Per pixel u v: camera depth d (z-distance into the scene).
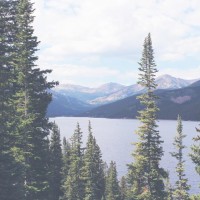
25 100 29.27
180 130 44.25
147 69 39.69
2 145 23.97
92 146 58.44
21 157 27.91
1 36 24.72
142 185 39.97
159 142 39.31
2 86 24.19
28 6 28.94
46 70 29.80
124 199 67.69
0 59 23.84
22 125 27.83
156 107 39.00
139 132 39.25
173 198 52.06
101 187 65.19
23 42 28.75
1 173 23.38
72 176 58.47
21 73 28.39
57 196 60.47
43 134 30.14
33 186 29.59
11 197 23.80
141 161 39.00
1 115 24.09
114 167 64.44
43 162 30.86
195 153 31.61
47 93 29.86
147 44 39.81
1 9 25.50
